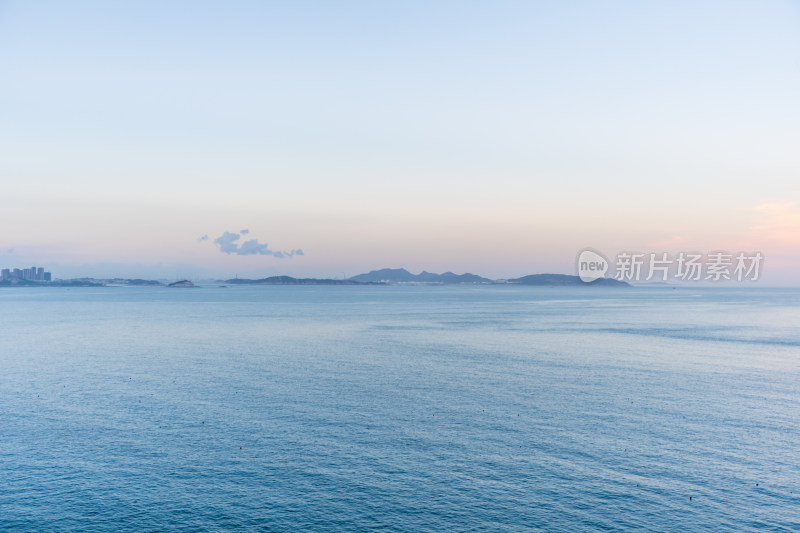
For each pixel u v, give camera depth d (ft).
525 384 289.94
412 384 288.92
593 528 141.38
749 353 404.16
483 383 291.99
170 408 241.35
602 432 208.13
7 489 161.48
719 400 255.09
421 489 161.48
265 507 151.64
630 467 175.83
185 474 171.42
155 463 179.63
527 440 199.82
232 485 164.04
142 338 491.72
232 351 409.69
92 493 159.22
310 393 268.21
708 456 184.55
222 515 147.64
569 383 292.40
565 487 162.50
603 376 311.68
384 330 563.48
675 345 449.48
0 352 405.39
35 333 535.19
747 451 188.65
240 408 241.14
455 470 173.99
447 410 238.07
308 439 201.05
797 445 194.08
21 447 193.77
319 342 463.42
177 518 146.10
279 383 290.97
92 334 524.52
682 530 140.36
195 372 322.34
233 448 192.34
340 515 147.74
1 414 232.73
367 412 234.99
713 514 147.54
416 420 223.51
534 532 139.64
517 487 162.50
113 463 179.73
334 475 170.71
